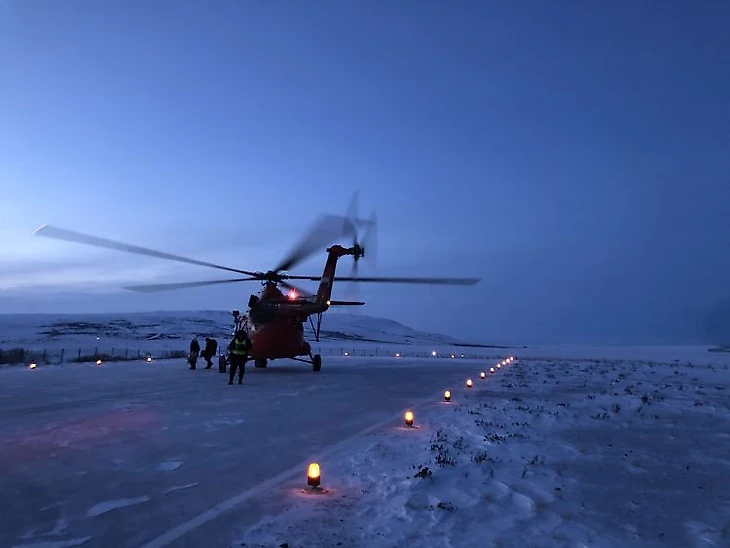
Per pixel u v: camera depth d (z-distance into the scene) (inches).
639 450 372.5
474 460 325.1
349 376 1021.2
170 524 220.7
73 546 198.4
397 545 198.4
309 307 980.6
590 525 224.8
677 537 213.9
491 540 205.3
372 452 349.4
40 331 3873.0
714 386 879.1
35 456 336.5
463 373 1146.7
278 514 232.1
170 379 893.8
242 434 414.6
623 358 2412.6
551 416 517.3
